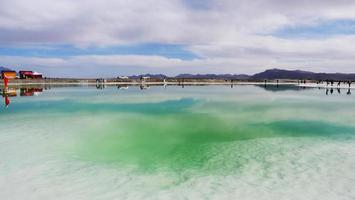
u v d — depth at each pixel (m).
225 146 14.13
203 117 23.41
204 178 9.79
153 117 23.34
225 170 10.54
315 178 9.52
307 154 12.28
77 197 8.29
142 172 10.45
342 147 13.39
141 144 14.75
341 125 19.44
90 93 48.66
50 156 12.08
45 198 8.22
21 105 30.52
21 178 9.61
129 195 8.44
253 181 9.41
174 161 11.82
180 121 21.50
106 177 9.87
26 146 13.51
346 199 8.05
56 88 64.81
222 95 45.94
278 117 23.11
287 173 10.03
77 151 13.03
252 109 28.06
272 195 8.35
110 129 18.27
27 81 76.31
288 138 15.63
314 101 35.69
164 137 16.38
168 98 39.72
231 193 8.52
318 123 20.25
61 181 9.42
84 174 10.11
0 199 8.15
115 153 13.01
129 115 24.20
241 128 18.81
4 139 14.80
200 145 14.48
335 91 59.66
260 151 12.96
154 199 8.19
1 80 67.31
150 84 100.94
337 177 9.58
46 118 22.09
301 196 8.27
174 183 9.37
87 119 21.84
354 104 32.12
